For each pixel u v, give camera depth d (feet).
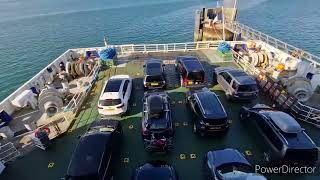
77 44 176.04
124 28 207.92
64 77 72.23
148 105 48.32
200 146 46.73
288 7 260.42
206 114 45.98
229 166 37.29
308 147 38.34
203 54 88.22
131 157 44.70
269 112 46.44
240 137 48.83
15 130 54.03
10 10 323.16
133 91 66.39
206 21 115.24
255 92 56.70
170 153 45.29
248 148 46.11
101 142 40.11
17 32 212.43
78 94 66.13
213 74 68.80
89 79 74.59
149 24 214.90
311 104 58.54
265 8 258.16
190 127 51.88
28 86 65.41
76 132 51.96
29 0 414.62
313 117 51.62
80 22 236.43
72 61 84.53
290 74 71.15
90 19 246.47
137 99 62.69
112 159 41.47
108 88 55.72
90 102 62.39
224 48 82.58
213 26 111.45
